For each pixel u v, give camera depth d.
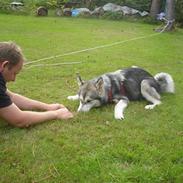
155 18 6.39
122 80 1.99
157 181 1.20
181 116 1.81
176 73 2.70
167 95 2.14
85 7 7.27
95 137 1.53
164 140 1.51
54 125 1.63
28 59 2.95
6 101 1.47
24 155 1.36
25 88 2.17
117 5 7.05
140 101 2.02
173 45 4.06
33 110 1.76
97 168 1.26
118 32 4.92
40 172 1.25
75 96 2.03
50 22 5.52
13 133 1.54
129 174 1.22
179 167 1.27
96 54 3.29
